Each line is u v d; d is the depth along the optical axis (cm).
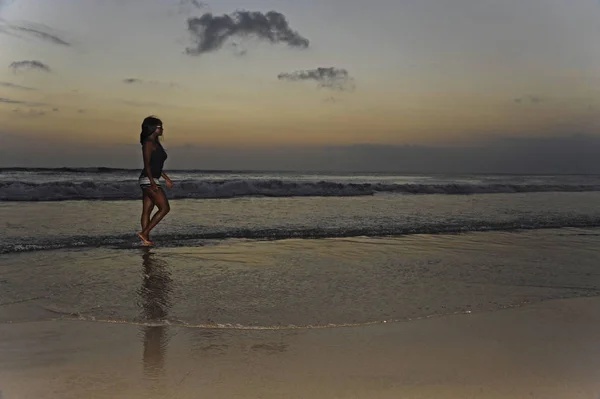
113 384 245
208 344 309
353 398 235
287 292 441
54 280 465
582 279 520
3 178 2234
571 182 3578
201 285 459
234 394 236
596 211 1258
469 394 242
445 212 1160
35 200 1206
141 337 319
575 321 373
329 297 427
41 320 350
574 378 264
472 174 7056
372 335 332
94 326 340
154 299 410
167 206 676
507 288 474
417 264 580
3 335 317
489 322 367
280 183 1648
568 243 763
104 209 1034
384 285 475
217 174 4403
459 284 486
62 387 240
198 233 761
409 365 278
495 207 1318
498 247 713
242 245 682
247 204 1243
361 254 636
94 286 446
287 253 630
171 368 268
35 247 621
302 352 297
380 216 1046
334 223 916
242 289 448
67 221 848
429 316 379
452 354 297
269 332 335
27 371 259
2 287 435
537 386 253
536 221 1018
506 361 287
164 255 599
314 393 239
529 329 351
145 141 669
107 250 623
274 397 234
